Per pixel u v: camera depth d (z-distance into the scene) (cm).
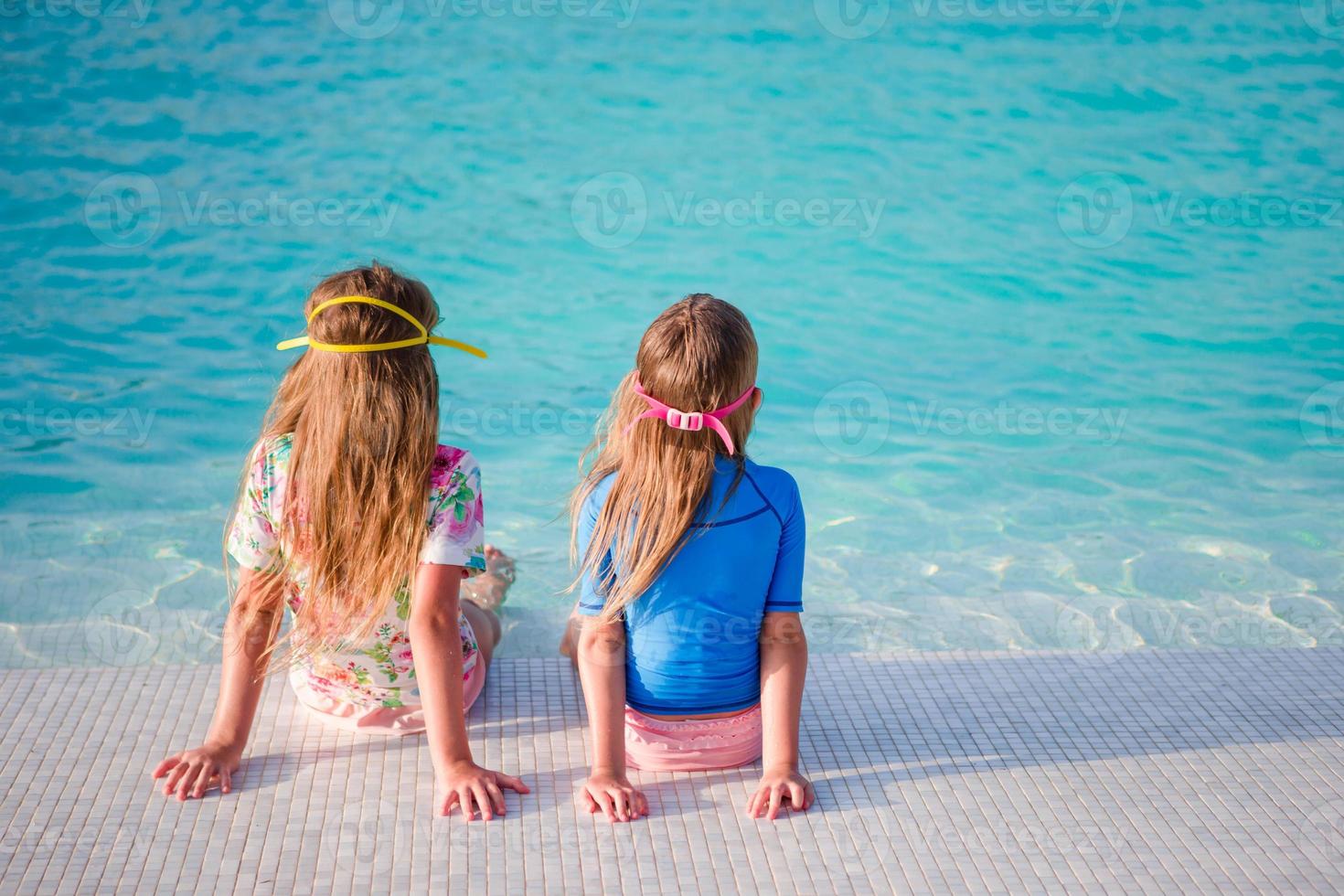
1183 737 284
